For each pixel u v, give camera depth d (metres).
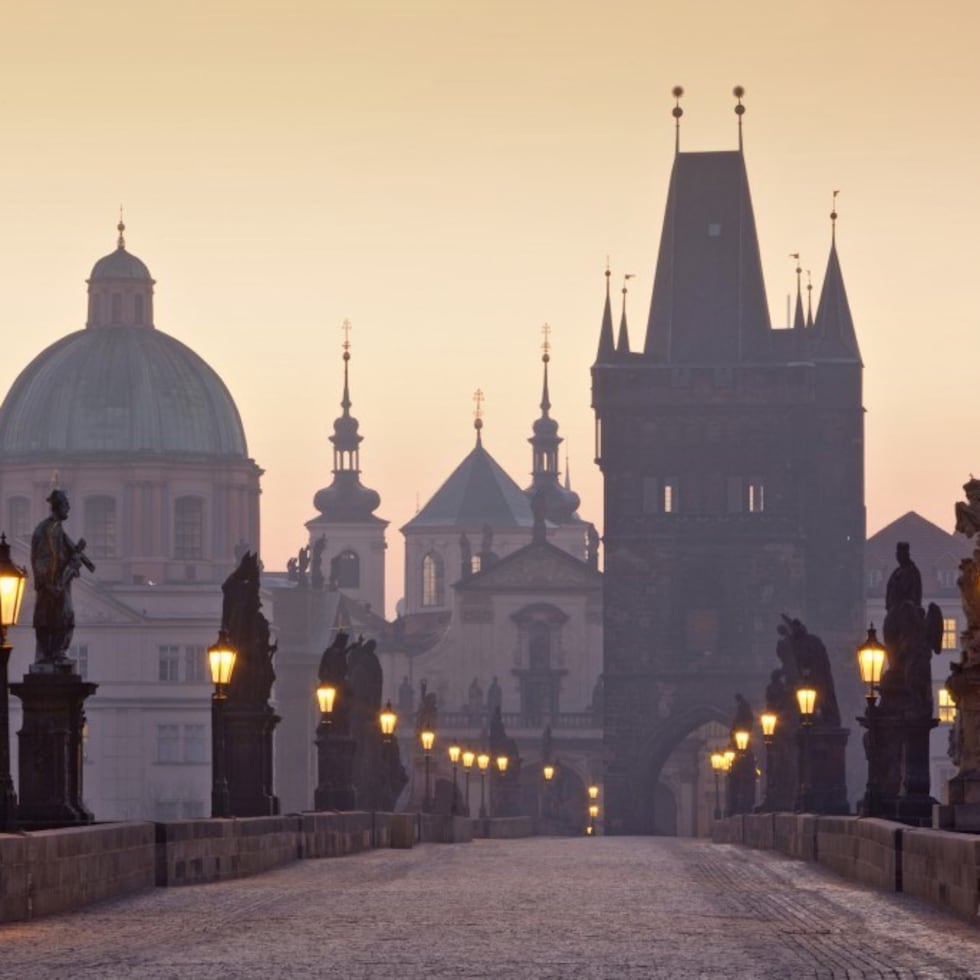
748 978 46.22
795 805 145.25
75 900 64.94
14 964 48.25
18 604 65.12
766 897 73.44
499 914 64.38
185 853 79.62
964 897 60.91
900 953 51.62
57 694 75.38
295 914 63.78
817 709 132.88
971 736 74.81
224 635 95.06
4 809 64.31
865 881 81.88
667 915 64.12
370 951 51.78
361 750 177.12
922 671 98.50
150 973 46.50
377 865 105.62
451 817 183.62
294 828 109.00
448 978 46.03
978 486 76.00
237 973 46.66
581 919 62.31
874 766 100.44
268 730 115.12
